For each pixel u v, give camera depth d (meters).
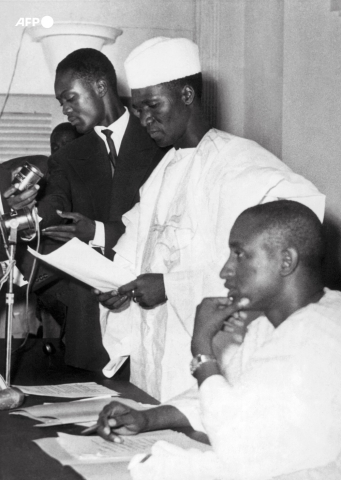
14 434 1.95
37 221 2.63
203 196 2.43
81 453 1.78
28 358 3.16
